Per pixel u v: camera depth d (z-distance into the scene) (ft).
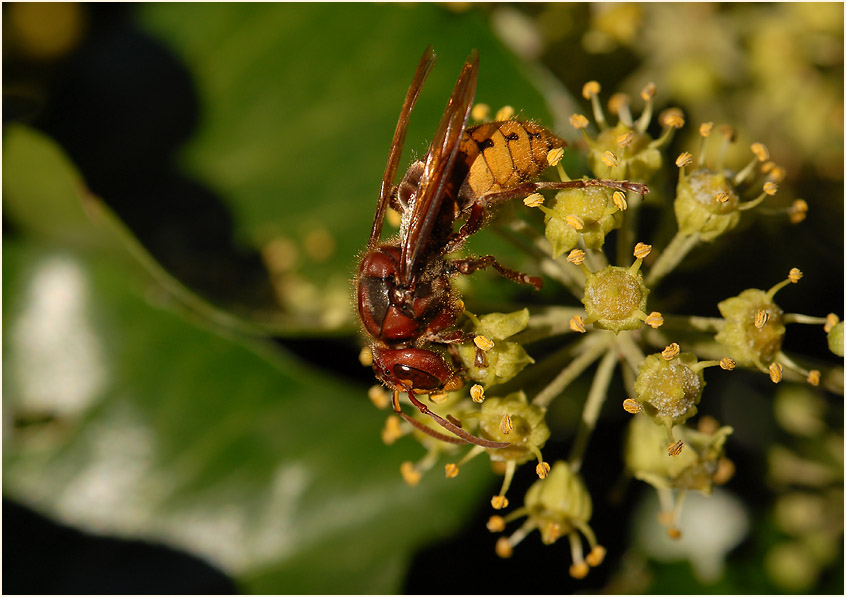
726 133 0.81
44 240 0.87
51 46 0.89
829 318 0.79
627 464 0.80
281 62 0.90
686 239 0.80
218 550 0.85
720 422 0.86
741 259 0.85
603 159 0.79
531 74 0.86
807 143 0.88
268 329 0.83
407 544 0.85
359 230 0.89
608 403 0.85
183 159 0.90
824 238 0.86
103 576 0.85
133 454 0.86
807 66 0.88
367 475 0.86
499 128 0.80
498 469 0.81
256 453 0.86
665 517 0.80
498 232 0.81
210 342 0.86
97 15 0.90
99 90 0.89
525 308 0.79
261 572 0.85
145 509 0.86
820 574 0.85
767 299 0.79
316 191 0.90
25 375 0.86
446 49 0.88
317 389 0.86
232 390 0.86
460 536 0.85
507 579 0.85
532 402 0.78
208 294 0.88
